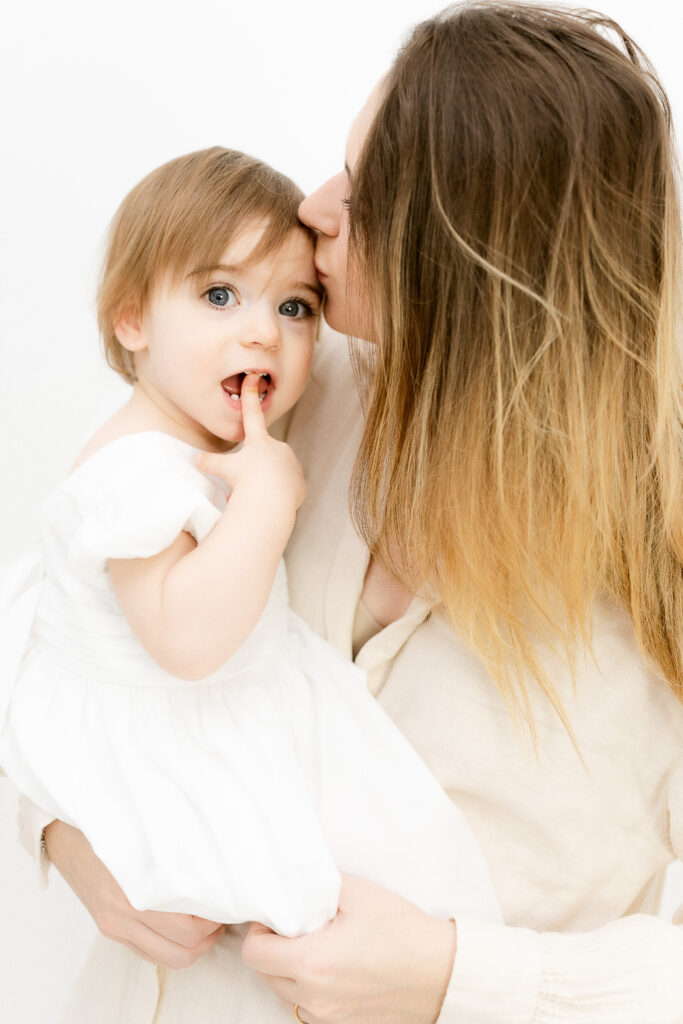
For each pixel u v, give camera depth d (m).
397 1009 0.79
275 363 0.90
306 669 0.93
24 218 1.65
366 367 0.94
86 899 0.90
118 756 0.82
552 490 0.80
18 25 1.56
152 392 0.93
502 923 0.88
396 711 0.95
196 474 0.85
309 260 0.92
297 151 1.64
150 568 0.78
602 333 0.77
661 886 1.11
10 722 0.87
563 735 0.88
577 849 0.90
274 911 0.76
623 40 0.83
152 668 0.85
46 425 1.75
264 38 1.59
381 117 0.80
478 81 0.75
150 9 1.57
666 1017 0.76
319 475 1.02
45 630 0.90
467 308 0.78
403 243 0.79
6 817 1.80
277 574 0.97
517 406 0.78
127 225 0.92
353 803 0.88
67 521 0.86
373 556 0.96
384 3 1.57
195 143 1.63
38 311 1.69
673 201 0.78
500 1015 0.78
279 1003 0.88
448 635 0.92
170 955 0.83
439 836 0.87
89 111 1.61
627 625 0.88
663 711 0.88
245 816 0.80
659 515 0.83
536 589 0.85
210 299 0.88
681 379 0.83
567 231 0.74
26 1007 1.81
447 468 0.81
